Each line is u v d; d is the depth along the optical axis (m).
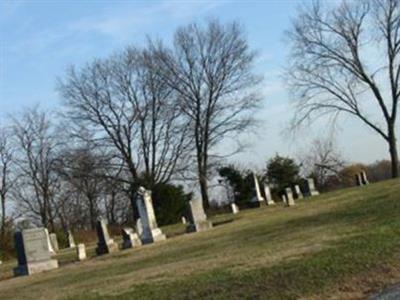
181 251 23.28
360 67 70.06
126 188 74.25
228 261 16.62
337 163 84.12
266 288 12.03
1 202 83.88
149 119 74.38
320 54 71.50
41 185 84.56
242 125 77.06
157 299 12.81
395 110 69.00
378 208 24.09
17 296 18.55
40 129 84.88
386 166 84.56
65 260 31.48
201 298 12.12
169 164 74.75
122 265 22.16
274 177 67.31
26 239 28.14
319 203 37.91
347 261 13.23
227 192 68.50
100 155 74.19
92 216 83.25
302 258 14.58
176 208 63.78
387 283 11.50
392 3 68.81
